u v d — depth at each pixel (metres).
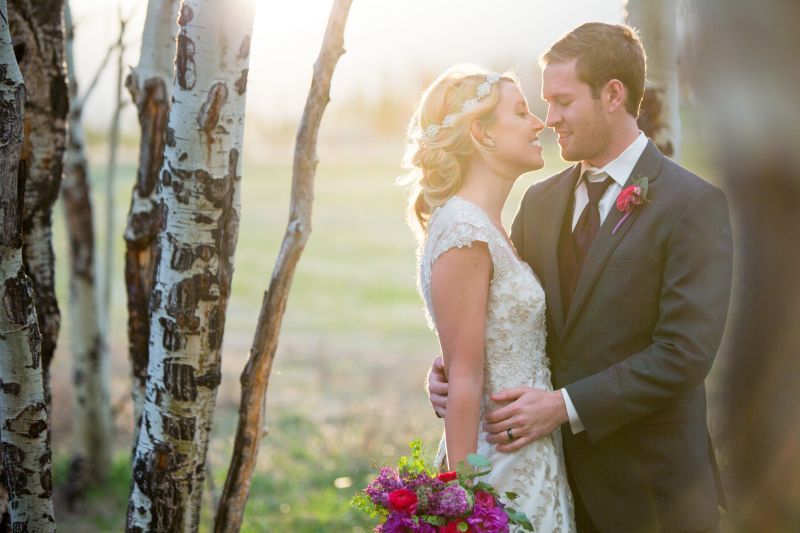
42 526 2.25
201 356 2.27
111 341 9.80
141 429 2.35
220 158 2.21
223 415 6.84
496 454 2.40
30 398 2.19
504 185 2.51
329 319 11.72
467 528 2.05
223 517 2.50
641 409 2.29
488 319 2.41
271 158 31.38
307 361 9.20
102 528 4.76
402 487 2.12
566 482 2.54
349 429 6.57
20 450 2.20
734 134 1.93
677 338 2.26
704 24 1.93
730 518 2.12
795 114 1.86
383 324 11.42
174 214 2.22
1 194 2.09
